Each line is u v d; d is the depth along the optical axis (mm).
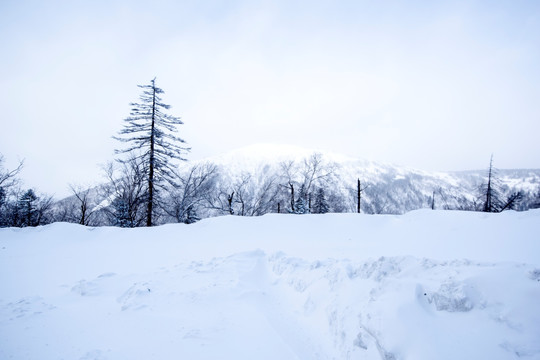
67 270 9547
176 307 5965
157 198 22781
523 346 3076
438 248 10141
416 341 3502
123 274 8422
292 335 4891
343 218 15516
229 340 4555
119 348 4379
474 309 3797
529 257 7988
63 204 31359
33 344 4547
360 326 4355
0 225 26969
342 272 6020
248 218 16359
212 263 9016
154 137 21625
